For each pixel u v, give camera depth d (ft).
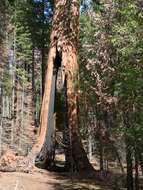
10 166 64.08
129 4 43.57
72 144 69.26
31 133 135.03
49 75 72.38
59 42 71.77
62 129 75.00
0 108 148.87
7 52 144.05
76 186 57.06
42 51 99.19
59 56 72.33
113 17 58.08
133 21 43.37
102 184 61.57
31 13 98.73
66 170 68.74
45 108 71.72
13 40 142.61
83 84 70.18
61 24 72.02
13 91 150.10
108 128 67.67
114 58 58.34
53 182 58.44
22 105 150.71
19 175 59.82
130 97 47.67
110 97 59.88
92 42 62.80
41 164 67.77
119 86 47.06
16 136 132.36
